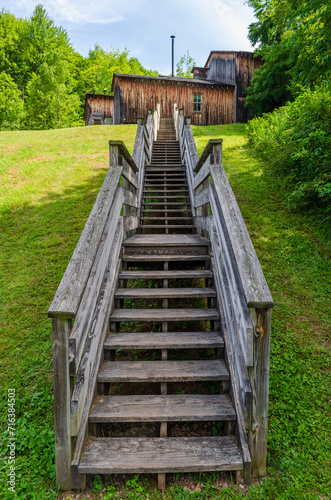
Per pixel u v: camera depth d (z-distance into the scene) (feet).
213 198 10.84
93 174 26.43
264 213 18.70
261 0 49.62
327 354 9.91
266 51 49.83
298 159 20.61
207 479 6.50
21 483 6.34
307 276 13.69
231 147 31.68
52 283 13.69
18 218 19.57
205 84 62.95
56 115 78.54
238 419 6.96
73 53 129.08
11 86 89.61
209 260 12.00
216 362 8.63
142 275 11.14
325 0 17.85
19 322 11.51
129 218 14.44
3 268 14.84
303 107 21.16
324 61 20.17
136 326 11.51
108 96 73.20
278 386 8.82
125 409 7.32
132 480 6.48
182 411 7.24
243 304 6.93
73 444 6.55
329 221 16.89
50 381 9.11
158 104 50.31
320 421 7.75
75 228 18.24
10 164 28.78
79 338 6.49
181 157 29.48
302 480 6.44
